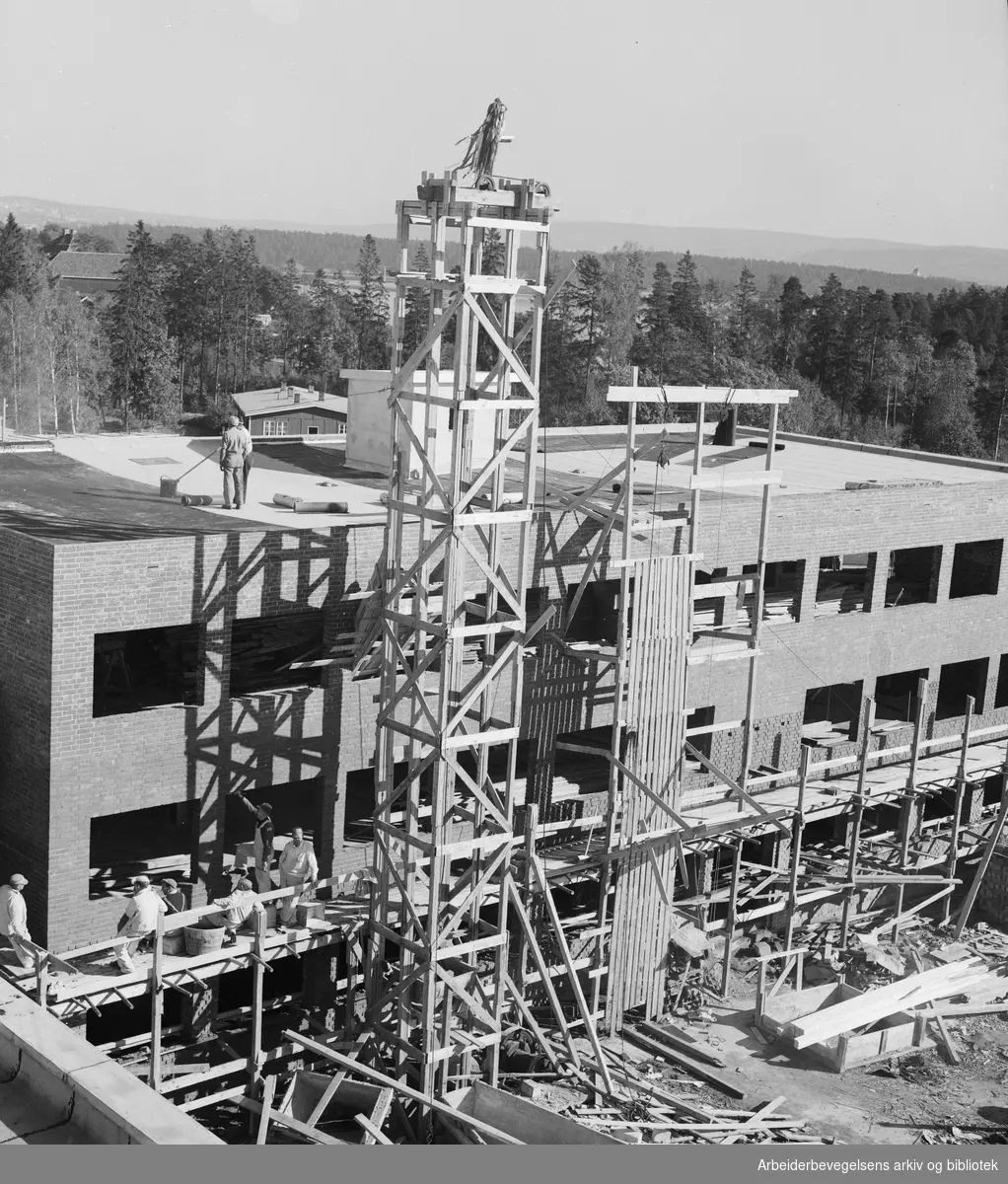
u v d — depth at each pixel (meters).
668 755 31.56
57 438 41.12
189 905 27.97
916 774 37.94
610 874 31.67
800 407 140.12
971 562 42.53
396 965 29.34
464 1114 25.64
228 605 27.31
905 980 33.56
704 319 155.00
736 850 32.66
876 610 38.25
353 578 29.06
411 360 25.92
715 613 34.78
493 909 32.25
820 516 35.88
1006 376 148.38
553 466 41.12
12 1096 13.73
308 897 27.84
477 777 28.17
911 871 37.50
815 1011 32.81
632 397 29.50
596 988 30.89
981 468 48.38
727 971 33.19
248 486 34.94
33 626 25.64
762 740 36.56
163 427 126.56
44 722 25.56
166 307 141.75
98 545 25.38
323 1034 28.44
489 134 25.25
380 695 27.34
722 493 37.16
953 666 44.28
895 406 150.12
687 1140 27.33
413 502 33.31
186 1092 27.30
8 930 23.92
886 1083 30.67
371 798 33.78
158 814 31.66
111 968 25.14
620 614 30.02
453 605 25.86
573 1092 28.78
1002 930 38.59
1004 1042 32.66
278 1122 24.72
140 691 30.05
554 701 32.03
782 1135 28.02
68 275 137.62
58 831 25.86
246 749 28.00
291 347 146.75
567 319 144.88
